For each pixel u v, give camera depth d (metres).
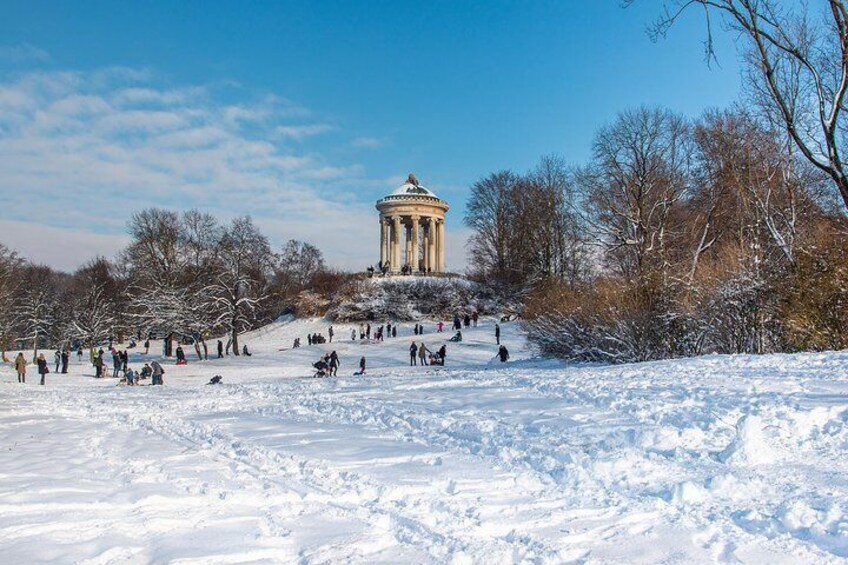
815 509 6.57
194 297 56.25
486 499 7.41
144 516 6.84
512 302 68.12
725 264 26.66
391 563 5.57
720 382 14.24
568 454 9.14
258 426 13.49
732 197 32.41
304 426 13.27
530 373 21.80
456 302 67.75
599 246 44.09
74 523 6.62
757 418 8.78
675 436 9.67
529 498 7.45
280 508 7.23
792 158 26.38
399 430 12.30
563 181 64.62
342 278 73.88
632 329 28.81
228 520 6.77
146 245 66.00
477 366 36.53
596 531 6.31
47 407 19.81
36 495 7.61
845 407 10.55
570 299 35.12
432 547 5.95
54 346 70.25
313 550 5.87
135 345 65.38
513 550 5.83
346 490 7.86
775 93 21.50
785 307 23.17
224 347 61.28
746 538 5.99
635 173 41.28
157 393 24.50
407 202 75.69
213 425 14.01
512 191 70.88
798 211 27.16
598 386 15.55
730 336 25.16
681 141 42.09
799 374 14.49
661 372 17.30
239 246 62.34
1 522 6.64
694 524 6.40
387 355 47.09
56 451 11.07
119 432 13.78
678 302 27.83
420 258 86.38
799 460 8.42
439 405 14.95
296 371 40.94
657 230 39.03
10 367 46.22
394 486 7.93
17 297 67.25
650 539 6.05
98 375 38.06
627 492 7.58
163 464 9.62
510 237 70.94
